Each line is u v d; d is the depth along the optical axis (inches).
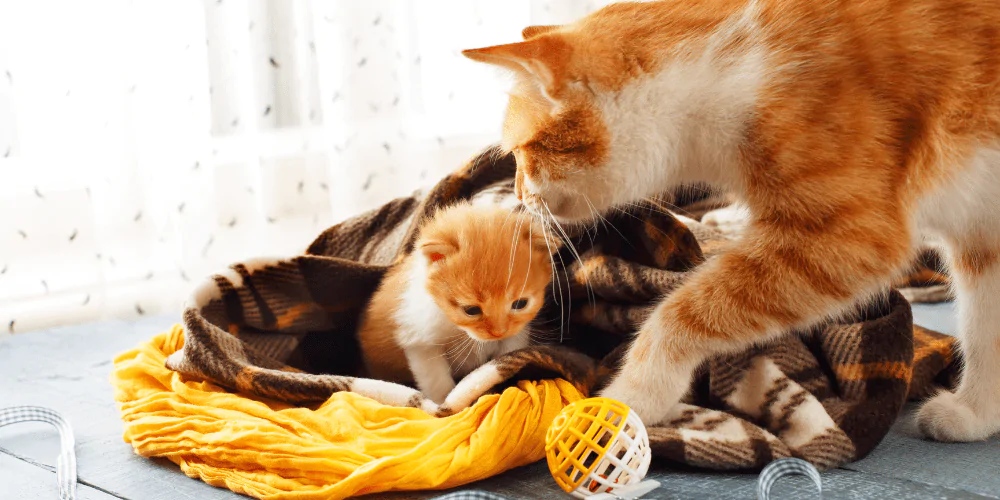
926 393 68.1
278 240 121.9
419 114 135.0
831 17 55.7
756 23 57.4
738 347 58.0
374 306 71.4
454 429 55.4
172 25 108.0
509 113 63.0
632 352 59.8
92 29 102.7
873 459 58.9
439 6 137.2
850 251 54.0
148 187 108.3
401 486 53.3
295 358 72.7
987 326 62.4
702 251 77.2
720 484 54.9
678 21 59.2
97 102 104.0
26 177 101.5
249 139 118.6
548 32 62.8
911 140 54.5
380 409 58.1
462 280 61.6
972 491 53.4
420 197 87.5
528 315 64.2
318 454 54.2
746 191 57.7
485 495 49.3
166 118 108.4
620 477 51.5
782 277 55.4
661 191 63.4
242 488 54.9
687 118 58.1
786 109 54.5
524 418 57.1
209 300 68.4
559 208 62.7
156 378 66.6
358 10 125.1
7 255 101.0
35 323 101.7
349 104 125.5
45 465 62.0
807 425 58.2
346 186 126.5
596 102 57.7
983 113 54.6
